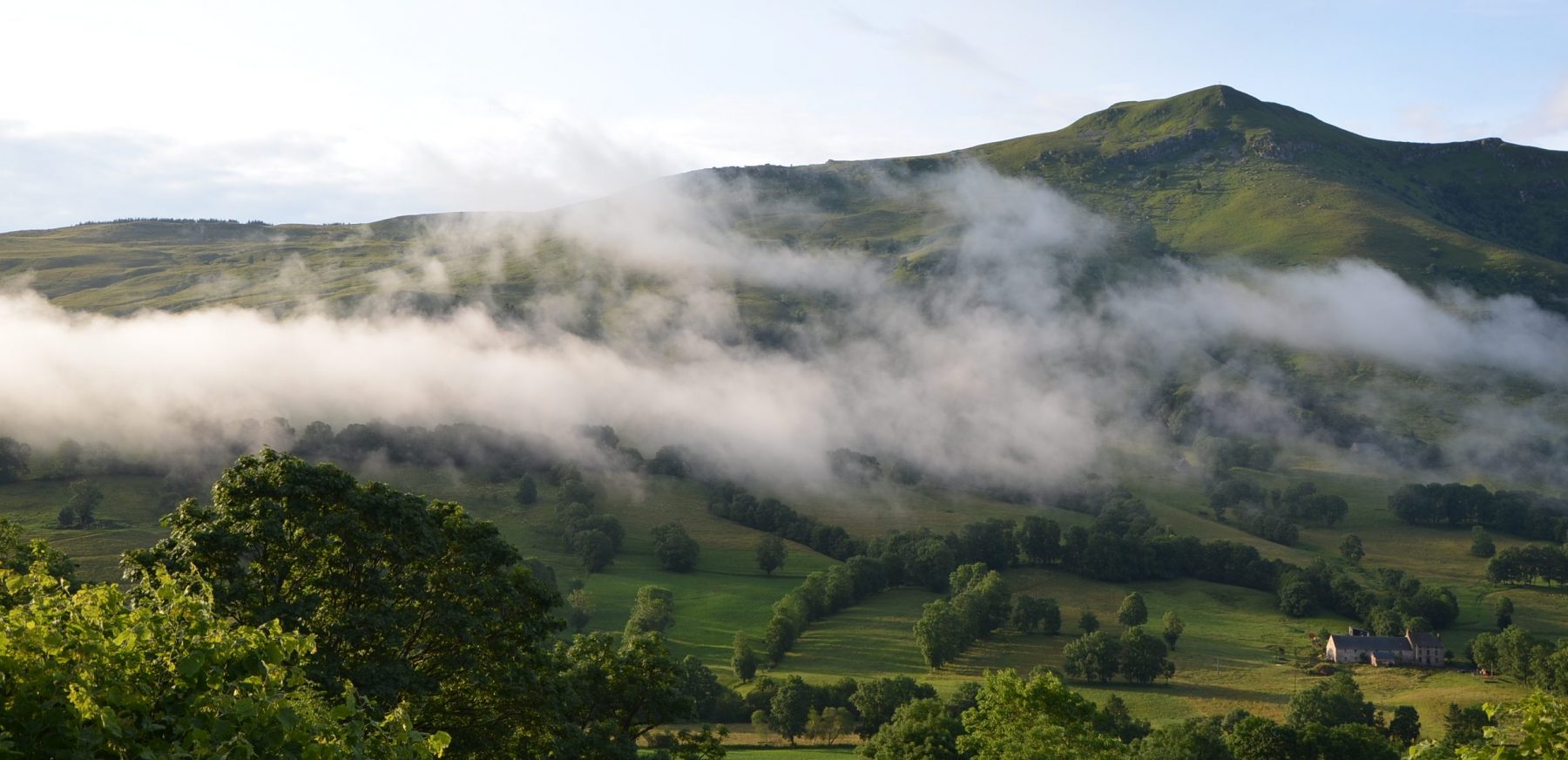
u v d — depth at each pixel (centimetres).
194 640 1719
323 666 3697
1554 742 2322
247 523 3962
